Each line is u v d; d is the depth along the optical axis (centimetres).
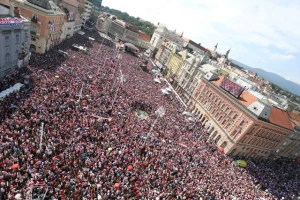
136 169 2980
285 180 5150
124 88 5731
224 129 5759
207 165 4038
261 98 5684
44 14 5712
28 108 3117
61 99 3762
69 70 5234
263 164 5719
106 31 17550
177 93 8994
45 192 2048
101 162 2791
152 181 2920
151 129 4109
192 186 3169
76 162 2667
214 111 6444
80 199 2250
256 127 5212
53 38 6900
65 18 8125
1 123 2631
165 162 3431
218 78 7150
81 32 11738
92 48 9144
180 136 4656
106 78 5841
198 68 8481
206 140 5394
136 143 3591
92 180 2541
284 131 5691
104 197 2311
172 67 10631
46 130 2891
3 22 3625
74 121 3369
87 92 4538
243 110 5438
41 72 4484
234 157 5381
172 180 3092
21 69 4259
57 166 2472
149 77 8306
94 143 3158
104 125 3616
